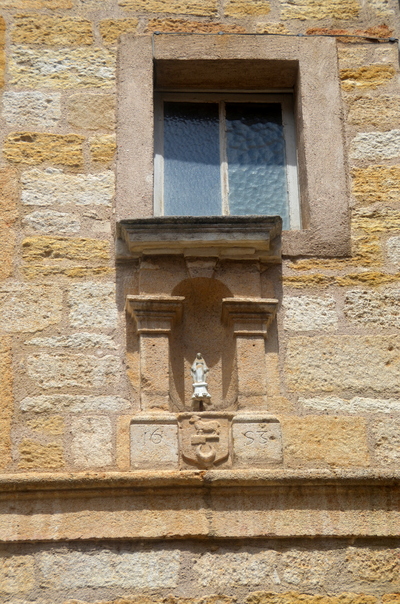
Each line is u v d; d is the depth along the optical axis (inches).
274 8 323.3
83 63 309.9
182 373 273.0
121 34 315.0
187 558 242.4
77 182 290.7
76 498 246.5
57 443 255.1
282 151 315.6
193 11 320.8
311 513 247.6
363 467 257.1
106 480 245.0
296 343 271.9
